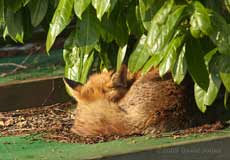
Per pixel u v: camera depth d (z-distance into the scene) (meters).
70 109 11.71
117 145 9.14
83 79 9.71
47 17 9.93
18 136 10.07
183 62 8.16
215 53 8.28
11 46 14.55
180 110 9.69
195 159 8.88
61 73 12.80
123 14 9.00
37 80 12.01
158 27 7.94
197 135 9.34
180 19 7.93
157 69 9.63
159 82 9.66
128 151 8.73
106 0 8.15
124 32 9.02
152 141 9.19
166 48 8.15
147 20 8.44
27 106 11.95
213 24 7.89
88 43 8.94
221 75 8.16
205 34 7.97
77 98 9.88
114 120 9.72
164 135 9.48
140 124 9.66
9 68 13.47
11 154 9.20
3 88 11.83
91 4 8.78
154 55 8.20
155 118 9.63
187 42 8.16
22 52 14.44
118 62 9.27
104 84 9.80
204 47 8.38
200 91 8.55
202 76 8.20
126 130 9.68
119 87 9.77
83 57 9.59
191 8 7.93
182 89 9.68
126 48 9.41
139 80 9.70
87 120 9.82
